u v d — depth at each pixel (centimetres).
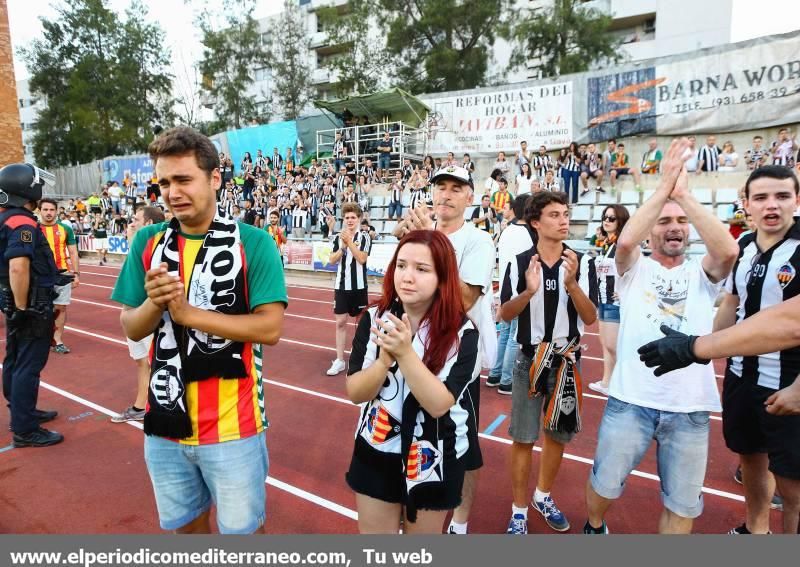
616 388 247
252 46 3697
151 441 200
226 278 192
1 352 677
